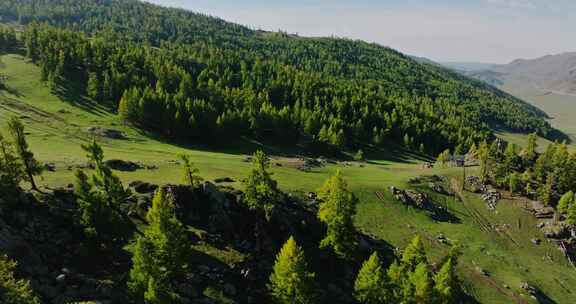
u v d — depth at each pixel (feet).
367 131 575.79
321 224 228.43
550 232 305.73
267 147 453.58
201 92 516.32
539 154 422.82
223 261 175.73
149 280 132.05
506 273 259.19
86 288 140.97
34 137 298.35
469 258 264.93
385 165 439.22
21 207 159.74
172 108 414.41
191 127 415.44
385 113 603.67
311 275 158.20
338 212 193.98
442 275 171.01
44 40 555.69
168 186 201.26
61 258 148.77
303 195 263.29
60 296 134.21
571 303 248.11
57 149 279.08
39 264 141.49
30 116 358.84
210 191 203.62
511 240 299.58
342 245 195.83
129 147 341.41
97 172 172.14
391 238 262.26
